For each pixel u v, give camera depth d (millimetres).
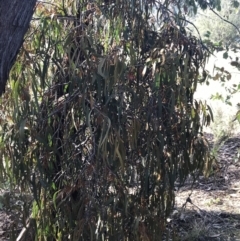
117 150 2340
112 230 2680
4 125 2619
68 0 2748
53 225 2770
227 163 5918
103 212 2553
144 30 2652
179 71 2633
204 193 5078
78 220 2557
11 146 2609
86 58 2363
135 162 2682
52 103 2590
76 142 2607
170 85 2537
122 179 2609
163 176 2785
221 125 6785
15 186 2889
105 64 2346
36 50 2553
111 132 2375
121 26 2561
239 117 4215
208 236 3977
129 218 2738
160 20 2713
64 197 2678
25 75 2627
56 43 2488
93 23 2604
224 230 4117
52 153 2584
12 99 2678
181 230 4102
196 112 2801
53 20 2570
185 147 2814
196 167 2949
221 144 6230
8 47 1941
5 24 1901
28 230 2764
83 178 2498
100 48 2576
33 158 2611
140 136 2656
